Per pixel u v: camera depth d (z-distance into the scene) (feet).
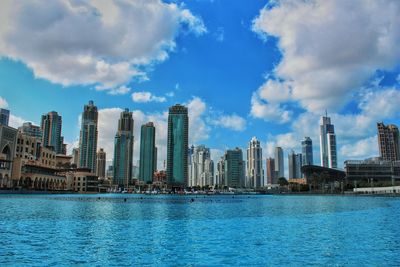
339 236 116.98
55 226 138.00
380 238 112.27
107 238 109.81
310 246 97.81
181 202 425.69
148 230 131.23
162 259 81.15
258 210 257.96
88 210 230.68
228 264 76.79
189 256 84.48
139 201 435.94
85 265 74.84
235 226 147.02
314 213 225.35
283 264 76.69
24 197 426.51
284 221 169.78
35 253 85.46
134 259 80.89
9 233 117.39
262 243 102.73
